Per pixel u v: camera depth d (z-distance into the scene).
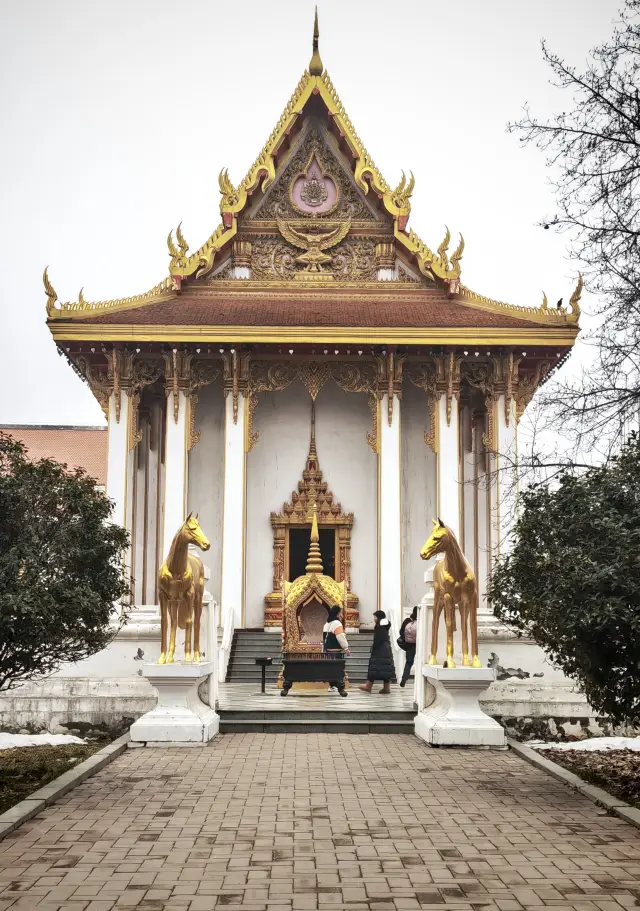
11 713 18.97
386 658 22.17
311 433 31.69
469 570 17.14
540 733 18.77
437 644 17.88
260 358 29.95
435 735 16.34
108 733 18.86
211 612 18.81
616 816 11.11
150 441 32.59
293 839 9.98
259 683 25.17
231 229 31.22
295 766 14.45
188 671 16.80
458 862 9.17
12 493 13.82
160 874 8.75
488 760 15.19
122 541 15.30
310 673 21.23
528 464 16.44
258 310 29.55
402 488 31.48
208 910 7.79
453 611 17.19
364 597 31.03
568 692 19.22
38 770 14.15
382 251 31.66
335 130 32.03
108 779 13.34
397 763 14.80
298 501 31.17
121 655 22.80
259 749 16.17
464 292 30.81
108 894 8.18
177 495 28.72
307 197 32.03
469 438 32.34
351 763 14.77
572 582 12.02
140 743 16.50
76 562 14.51
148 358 29.61
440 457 29.22
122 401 28.98
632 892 8.27
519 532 14.02
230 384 29.19
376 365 29.83
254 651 27.28
